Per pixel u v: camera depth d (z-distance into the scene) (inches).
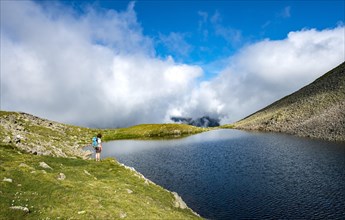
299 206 1722.4
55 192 1066.7
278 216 1610.5
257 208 1749.5
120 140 6968.5
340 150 3299.7
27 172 1218.6
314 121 5708.7
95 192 1168.2
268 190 2052.2
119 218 963.3
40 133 5017.2
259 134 6220.5
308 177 2283.5
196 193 2107.5
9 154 1521.9
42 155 1798.7
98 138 1911.9
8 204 889.5
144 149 4822.8
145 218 1010.1
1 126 2137.1
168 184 2390.5
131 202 1148.5
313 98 7332.7
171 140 6279.5
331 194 1860.2
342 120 4820.4
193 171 2817.4
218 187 2218.3
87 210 961.5
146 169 3058.6
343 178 2172.7
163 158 3754.9
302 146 3887.8
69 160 1720.0
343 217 1521.9
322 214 1584.6
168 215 1133.1
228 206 1813.5
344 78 7086.6
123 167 1798.7
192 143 5359.3
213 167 2940.5
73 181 1268.5
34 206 925.8
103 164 1788.9
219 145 4768.7
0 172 1152.8
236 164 3009.4
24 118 5949.8
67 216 901.8
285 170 2568.9
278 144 4318.4
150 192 1488.7
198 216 1488.7
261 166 2817.4
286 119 7086.6
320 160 2856.8
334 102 6058.1
